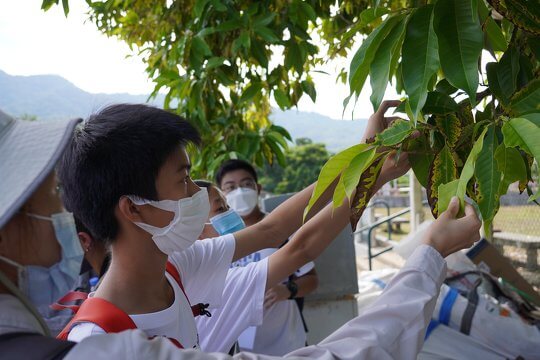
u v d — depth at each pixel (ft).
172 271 3.90
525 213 13.43
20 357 2.25
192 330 3.74
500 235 13.76
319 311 10.21
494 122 3.35
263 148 10.15
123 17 10.83
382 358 3.04
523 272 12.99
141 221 3.30
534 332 8.09
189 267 4.28
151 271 3.43
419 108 3.12
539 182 2.82
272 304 7.35
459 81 3.04
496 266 10.71
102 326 2.97
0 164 2.53
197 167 10.25
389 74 3.34
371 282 12.39
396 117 4.47
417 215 18.86
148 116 3.31
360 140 4.44
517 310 8.93
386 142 3.43
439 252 3.48
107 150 3.14
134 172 3.16
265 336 7.56
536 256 12.60
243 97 8.79
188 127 3.43
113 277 3.36
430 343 8.20
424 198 19.80
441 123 3.58
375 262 22.18
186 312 3.70
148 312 3.34
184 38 8.63
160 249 3.39
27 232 2.71
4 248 2.66
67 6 6.97
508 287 9.70
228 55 9.07
